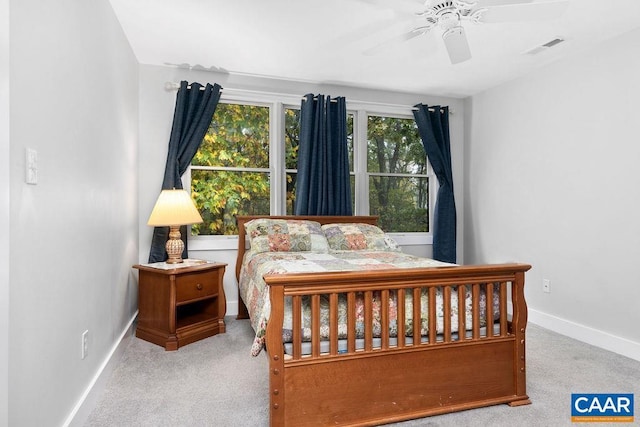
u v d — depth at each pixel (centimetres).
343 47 286
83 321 171
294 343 156
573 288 290
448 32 209
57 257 142
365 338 166
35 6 125
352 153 390
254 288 233
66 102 151
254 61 314
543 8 186
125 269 266
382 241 328
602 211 268
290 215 360
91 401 177
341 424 161
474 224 397
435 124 395
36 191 125
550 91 311
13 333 110
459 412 177
